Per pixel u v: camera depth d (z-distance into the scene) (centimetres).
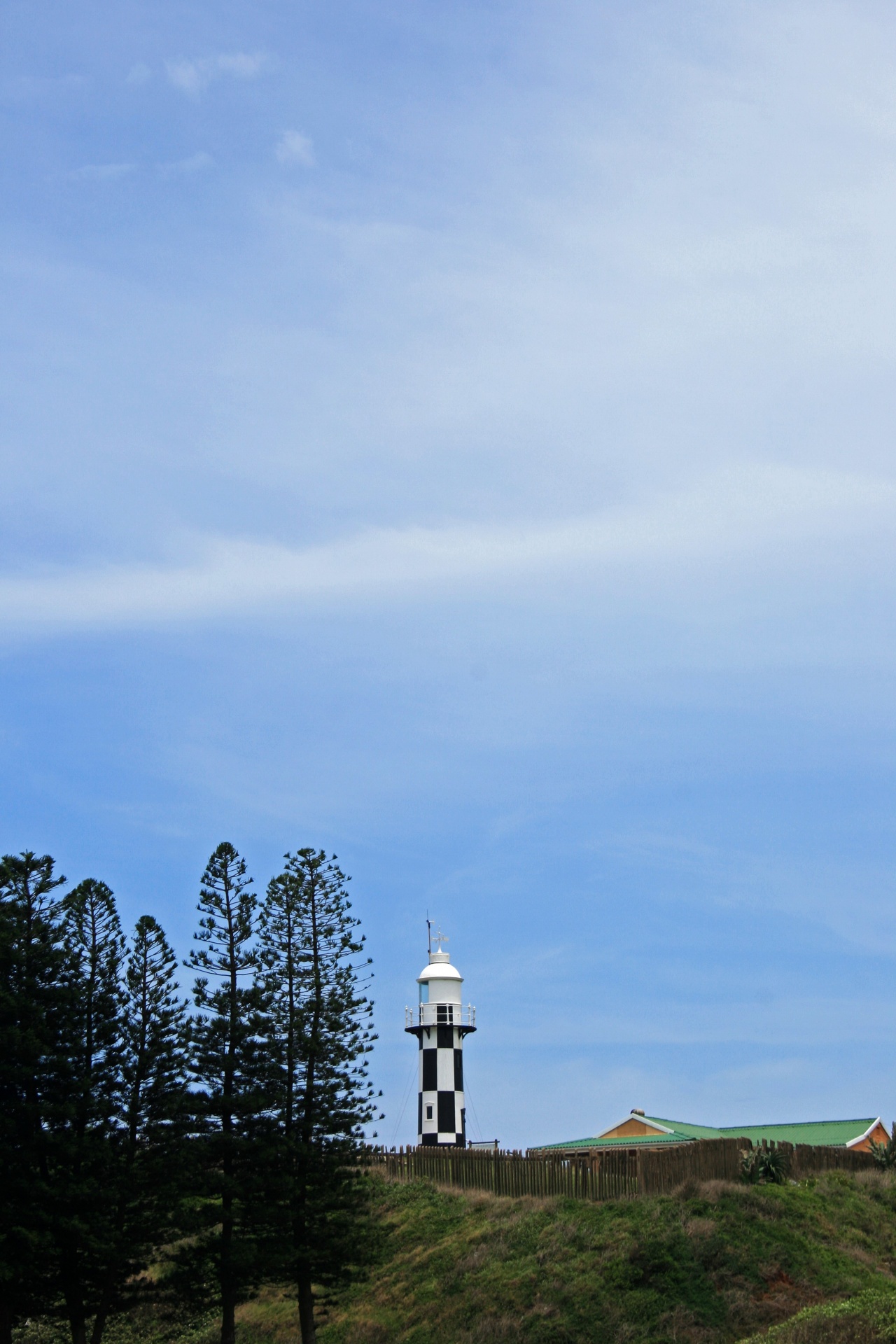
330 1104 4153
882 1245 4275
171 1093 4025
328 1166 4109
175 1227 4003
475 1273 4144
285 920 4266
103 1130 3928
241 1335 4312
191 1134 4050
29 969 3953
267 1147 4006
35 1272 3838
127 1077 4012
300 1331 4141
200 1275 4012
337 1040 4175
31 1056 3816
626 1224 4156
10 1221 3731
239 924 4231
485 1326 3812
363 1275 4156
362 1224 4162
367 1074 4216
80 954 4078
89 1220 3800
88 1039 3997
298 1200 4088
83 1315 3991
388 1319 4088
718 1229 4072
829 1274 3894
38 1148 3831
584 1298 3825
